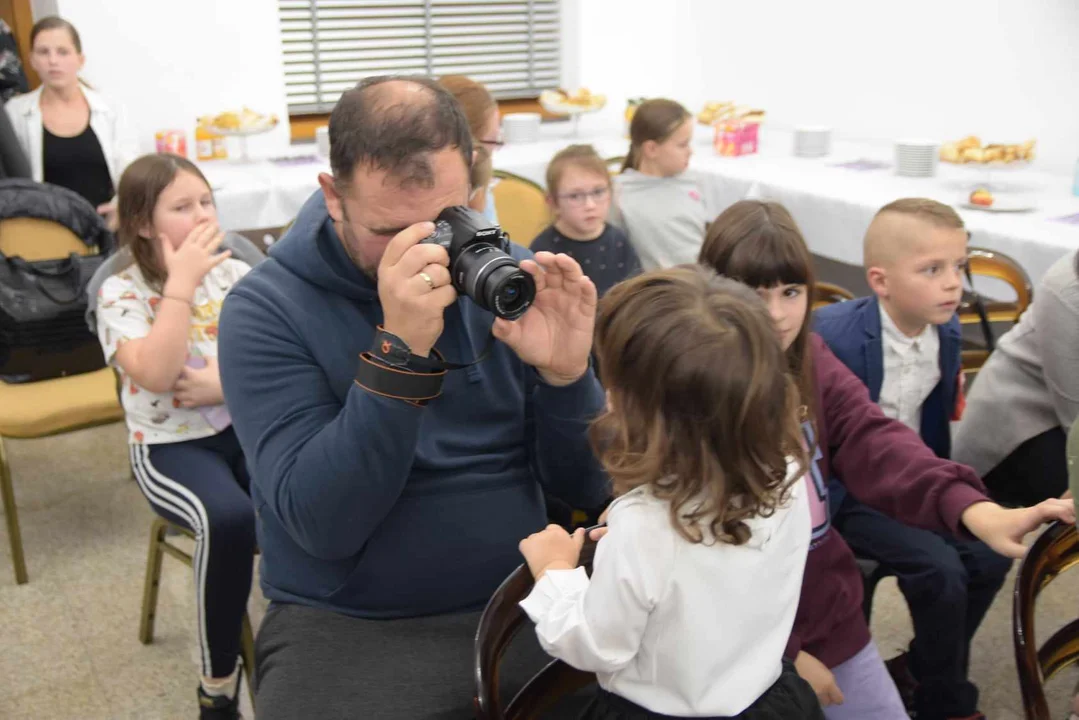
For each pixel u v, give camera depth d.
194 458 1.76
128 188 1.74
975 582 1.62
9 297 2.33
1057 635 1.17
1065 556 1.10
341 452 1.02
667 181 2.97
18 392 2.33
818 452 1.35
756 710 0.94
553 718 1.14
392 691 1.08
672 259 2.91
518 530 1.21
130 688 1.91
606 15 4.52
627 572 0.87
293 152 3.88
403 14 4.32
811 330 1.50
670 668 0.91
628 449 0.92
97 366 2.46
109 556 2.38
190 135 3.82
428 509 1.17
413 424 1.02
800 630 1.29
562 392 1.19
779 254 1.26
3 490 2.22
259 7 3.81
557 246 2.64
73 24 3.54
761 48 4.28
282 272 1.17
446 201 1.03
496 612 0.97
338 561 1.17
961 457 1.87
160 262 1.81
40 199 2.40
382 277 0.99
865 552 1.57
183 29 3.71
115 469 2.84
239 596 1.62
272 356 1.13
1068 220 2.55
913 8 3.61
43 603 2.19
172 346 1.70
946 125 3.59
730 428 0.86
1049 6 3.15
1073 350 1.63
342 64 4.30
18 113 3.32
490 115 2.33
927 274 1.55
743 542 0.90
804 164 3.53
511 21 4.53
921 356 1.65
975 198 2.74
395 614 1.18
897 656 1.71
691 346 0.85
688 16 4.61
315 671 1.10
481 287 0.95
